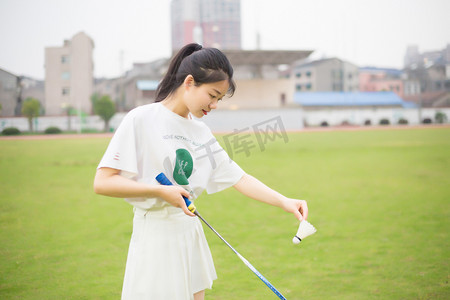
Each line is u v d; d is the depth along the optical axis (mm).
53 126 32469
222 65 1598
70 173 9133
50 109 37188
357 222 4738
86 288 2943
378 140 18734
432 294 2771
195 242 1792
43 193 6789
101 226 4695
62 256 3633
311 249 3775
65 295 2818
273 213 5219
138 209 1723
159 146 1651
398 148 14461
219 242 4004
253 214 5176
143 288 1662
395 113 40625
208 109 1662
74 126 33250
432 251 3668
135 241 1717
